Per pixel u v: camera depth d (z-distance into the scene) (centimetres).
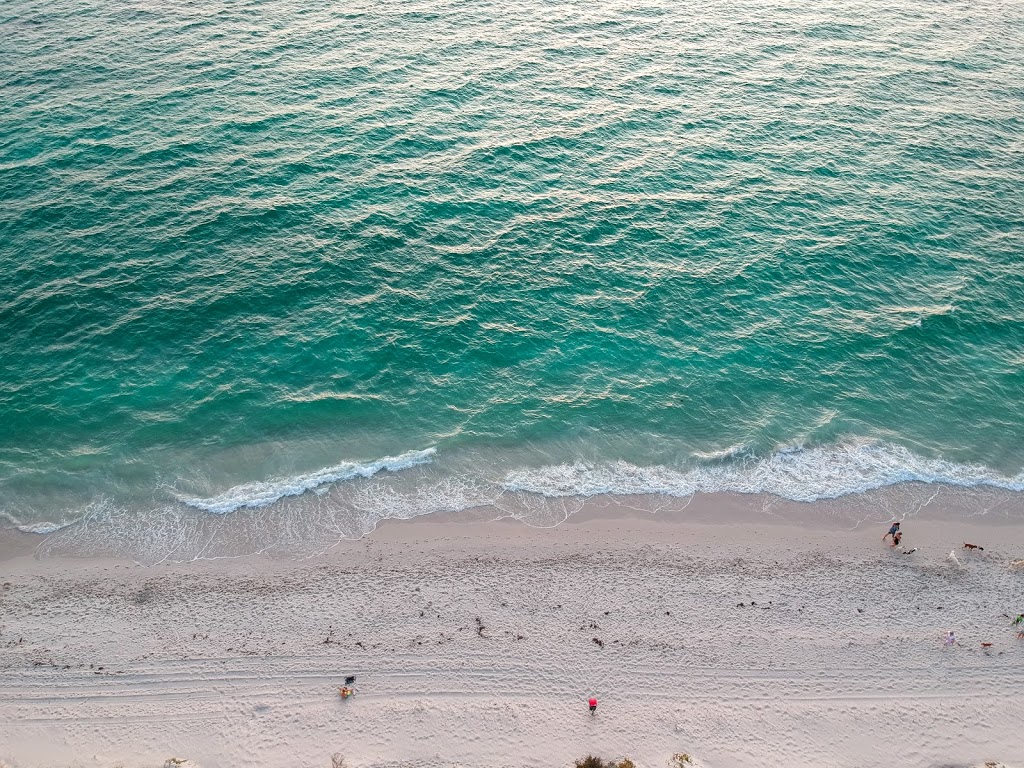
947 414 4778
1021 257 5722
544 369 5019
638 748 3183
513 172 6369
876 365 5041
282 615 3712
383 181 6216
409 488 4378
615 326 5266
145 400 4747
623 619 3709
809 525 4231
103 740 3173
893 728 3275
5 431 4550
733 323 5291
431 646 3566
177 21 8156
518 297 5422
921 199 6203
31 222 5709
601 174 6391
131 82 7131
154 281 5381
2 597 3772
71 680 3394
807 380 4962
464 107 7038
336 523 4194
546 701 3350
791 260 5688
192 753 3139
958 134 6912
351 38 7950
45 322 5103
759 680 3450
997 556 4062
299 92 7094
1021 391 4894
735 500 4366
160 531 4131
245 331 5138
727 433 4697
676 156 6594
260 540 4106
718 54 7981
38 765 3059
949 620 3725
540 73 7562
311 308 5294
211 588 3853
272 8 8450
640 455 4588
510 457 4556
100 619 3681
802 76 7656
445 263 5625
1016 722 3303
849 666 3509
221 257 5566
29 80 7106
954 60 7988
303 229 5803
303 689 3381
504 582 3894
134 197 5947
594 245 5784
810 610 3769
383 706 3319
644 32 8344
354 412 4747
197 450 4519
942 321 5278
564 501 4344
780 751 3188
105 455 4469
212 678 3419
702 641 3609
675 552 4078
